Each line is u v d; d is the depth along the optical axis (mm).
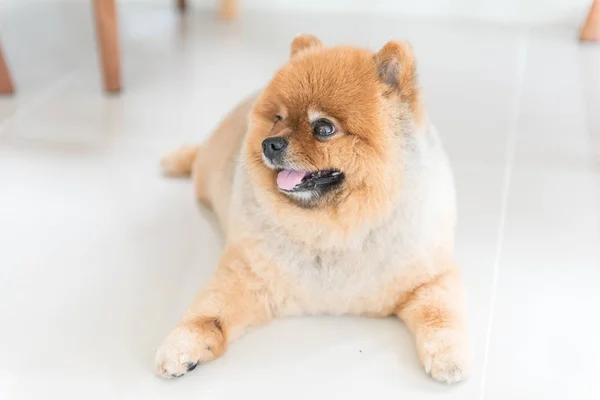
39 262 1582
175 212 1831
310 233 1237
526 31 3516
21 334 1345
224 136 1655
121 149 2195
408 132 1198
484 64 3027
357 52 1217
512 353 1312
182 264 1589
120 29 3508
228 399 1181
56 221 1759
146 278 1532
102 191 1925
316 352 1298
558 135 2355
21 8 3824
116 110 2506
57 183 1953
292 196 1217
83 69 2924
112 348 1312
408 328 1354
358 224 1208
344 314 1409
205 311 1289
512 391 1213
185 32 3492
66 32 3424
